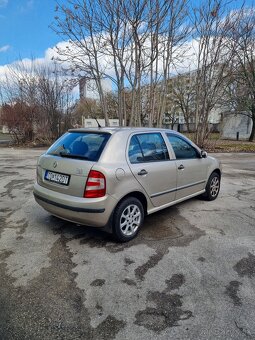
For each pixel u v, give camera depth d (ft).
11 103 65.16
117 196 11.93
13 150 55.83
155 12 37.65
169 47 42.06
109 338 7.28
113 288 9.33
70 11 37.35
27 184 23.90
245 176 29.60
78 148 12.73
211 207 18.01
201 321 7.91
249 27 56.59
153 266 10.72
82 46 39.88
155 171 13.79
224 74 56.08
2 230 13.83
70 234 13.44
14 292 9.05
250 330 7.61
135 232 13.16
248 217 16.28
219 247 12.38
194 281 9.80
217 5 43.73
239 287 9.50
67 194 12.17
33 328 7.59
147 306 8.50
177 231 14.07
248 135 103.09
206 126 55.42
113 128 13.61
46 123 66.28
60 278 9.84
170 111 132.77
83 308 8.37
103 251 11.83
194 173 17.01
